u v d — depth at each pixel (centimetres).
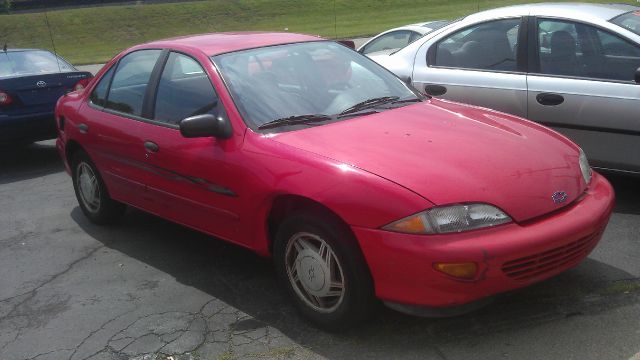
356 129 373
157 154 434
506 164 334
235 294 407
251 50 443
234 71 418
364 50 1052
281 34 486
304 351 335
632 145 490
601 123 498
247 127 382
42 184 720
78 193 563
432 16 3431
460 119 396
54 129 798
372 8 3838
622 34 497
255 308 386
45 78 784
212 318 378
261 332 358
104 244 511
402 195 307
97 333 371
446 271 299
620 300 362
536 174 334
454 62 582
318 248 344
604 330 334
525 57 540
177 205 434
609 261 413
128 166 471
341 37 2784
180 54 452
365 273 323
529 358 314
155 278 439
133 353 346
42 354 354
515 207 314
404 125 380
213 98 409
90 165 533
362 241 314
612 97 491
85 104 530
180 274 443
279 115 393
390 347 332
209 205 404
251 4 3912
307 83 426
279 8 3888
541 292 375
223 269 446
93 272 459
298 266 355
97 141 501
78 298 419
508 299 370
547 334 334
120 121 477
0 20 3488
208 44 452
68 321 389
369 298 329
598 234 345
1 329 386
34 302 419
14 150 920
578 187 347
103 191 530
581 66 514
